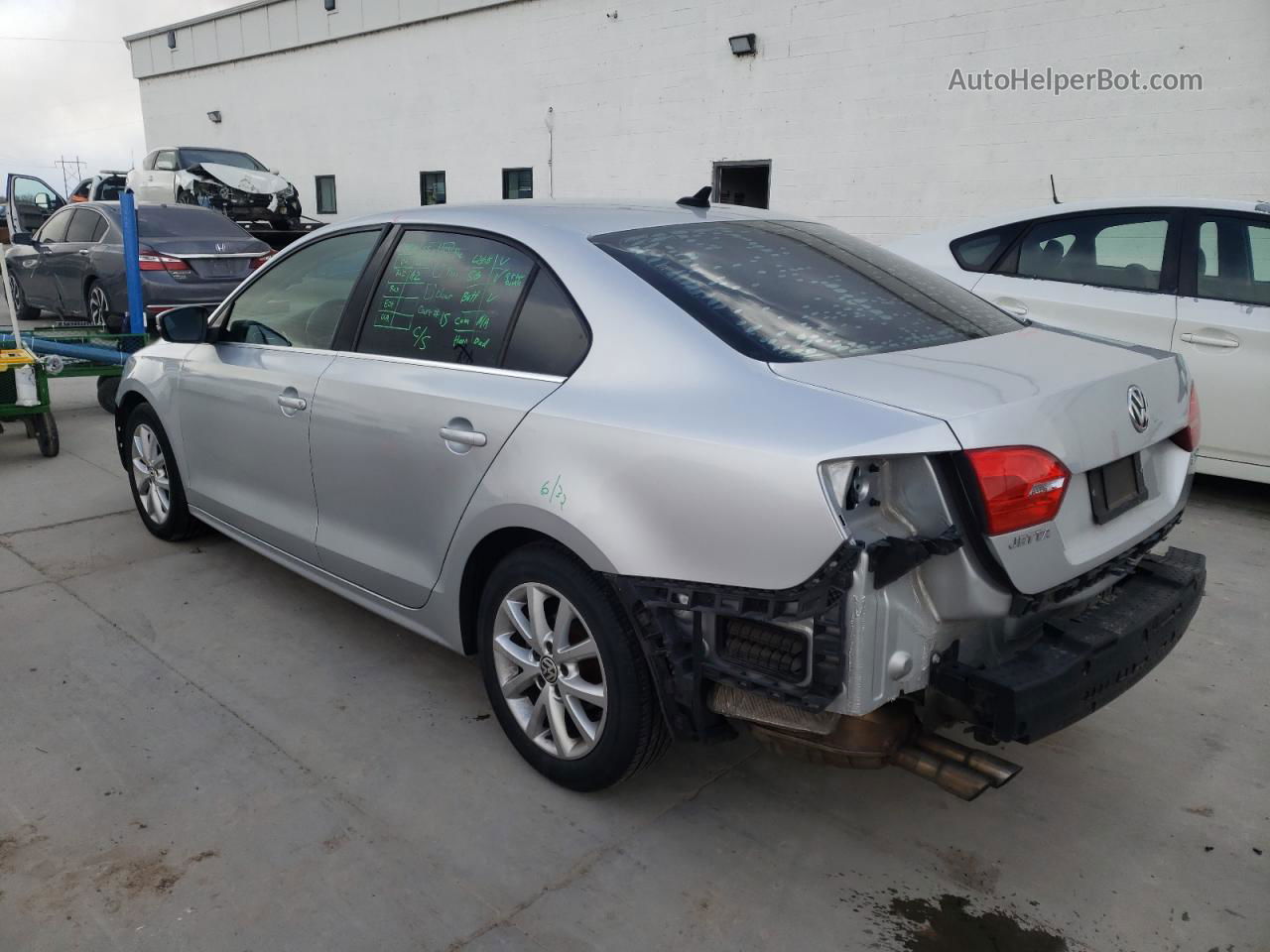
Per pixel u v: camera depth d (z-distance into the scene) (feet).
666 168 42.63
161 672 10.99
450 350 9.43
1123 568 7.87
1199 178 28.53
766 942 7.08
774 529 6.59
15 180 58.70
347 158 59.88
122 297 30.73
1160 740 9.93
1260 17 26.63
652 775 9.17
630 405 7.66
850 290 8.82
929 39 33.32
